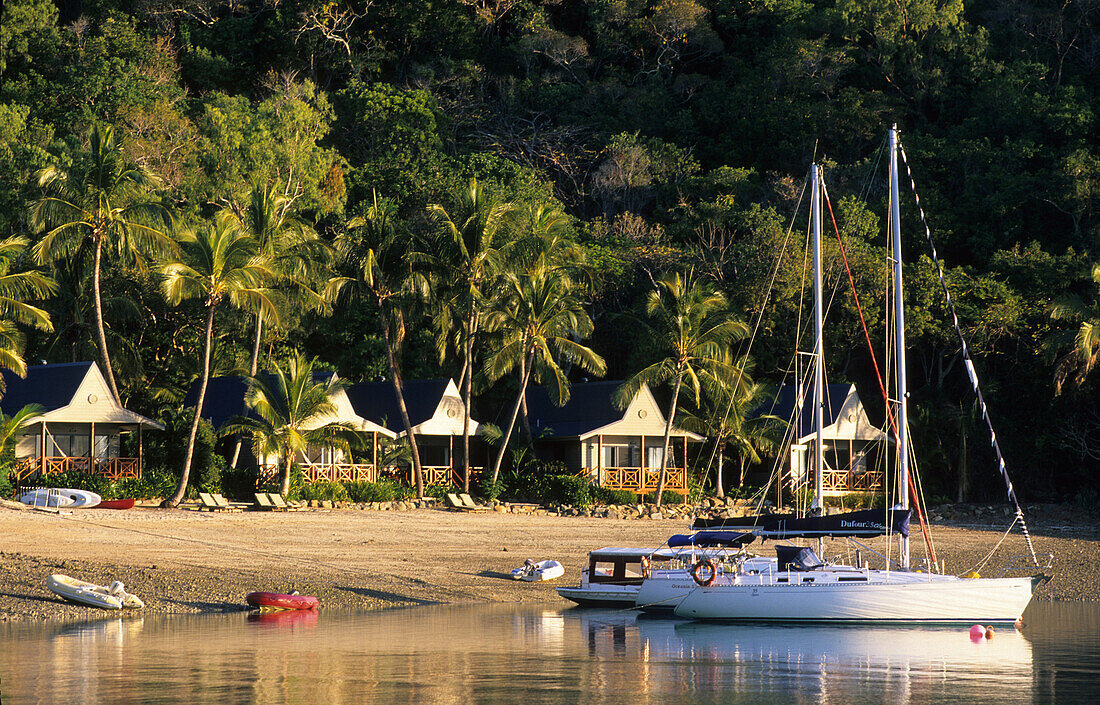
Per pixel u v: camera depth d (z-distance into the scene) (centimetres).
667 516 10725
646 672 4753
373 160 16712
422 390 11806
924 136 16812
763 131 18138
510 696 4206
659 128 18762
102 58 15875
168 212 10225
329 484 10006
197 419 9450
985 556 8769
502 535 8919
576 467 11944
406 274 10888
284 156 14575
